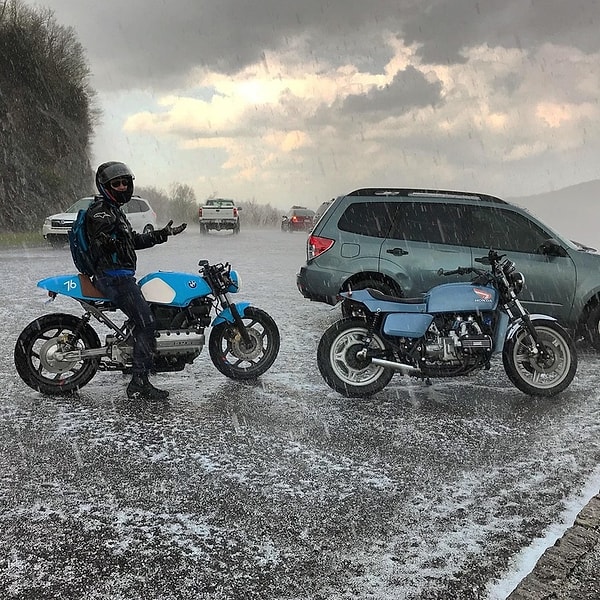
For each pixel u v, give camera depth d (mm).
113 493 4051
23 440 4902
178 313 6004
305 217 47094
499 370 7262
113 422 5332
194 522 3699
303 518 3762
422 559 3340
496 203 8391
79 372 6082
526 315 6035
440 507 3918
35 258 19562
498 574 3213
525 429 5309
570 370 6148
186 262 19016
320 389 6395
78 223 5637
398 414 5668
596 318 8055
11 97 42062
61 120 46062
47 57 46938
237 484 4203
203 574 3188
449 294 5852
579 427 5367
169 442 4914
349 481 4273
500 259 6078
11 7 45344
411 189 8656
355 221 8484
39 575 3162
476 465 4559
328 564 3287
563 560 3236
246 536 3555
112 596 3004
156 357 5980
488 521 3752
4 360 7250
